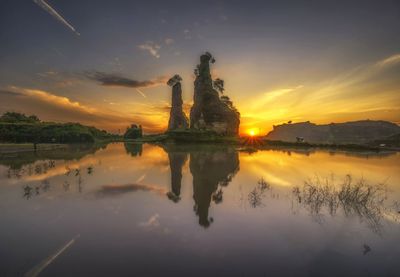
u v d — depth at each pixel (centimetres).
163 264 633
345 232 840
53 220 945
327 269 616
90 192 1400
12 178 1794
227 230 856
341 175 2045
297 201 1217
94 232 834
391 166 2653
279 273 598
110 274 586
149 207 1127
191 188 1545
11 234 816
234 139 7969
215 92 11219
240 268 618
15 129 8656
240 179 1853
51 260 649
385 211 1057
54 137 8750
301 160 3241
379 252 703
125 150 5059
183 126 13075
